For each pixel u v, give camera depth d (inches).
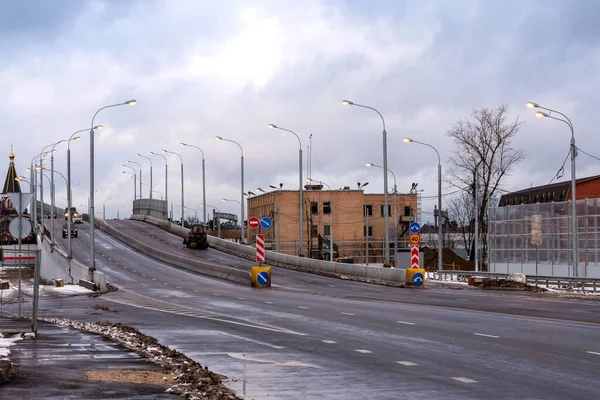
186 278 2340.1
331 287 1916.8
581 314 1052.5
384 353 663.8
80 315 1131.3
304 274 2426.2
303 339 779.4
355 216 4571.9
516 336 777.6
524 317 1001.5
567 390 477.1
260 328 900.0
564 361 602.2
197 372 523.8
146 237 4136.3
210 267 2477.9
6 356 597.0
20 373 500.4
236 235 5585.6
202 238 3545.8
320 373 553.3
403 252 2748.5
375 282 2081.7
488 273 2160.4
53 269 2896.2
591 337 763.4
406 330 852.0
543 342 725.3
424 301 1362.0
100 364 560.7
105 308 1267.2
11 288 944.3
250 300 1445.6
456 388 486.6
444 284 2032.5
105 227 4601.4
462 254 4965.6
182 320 1023.6
